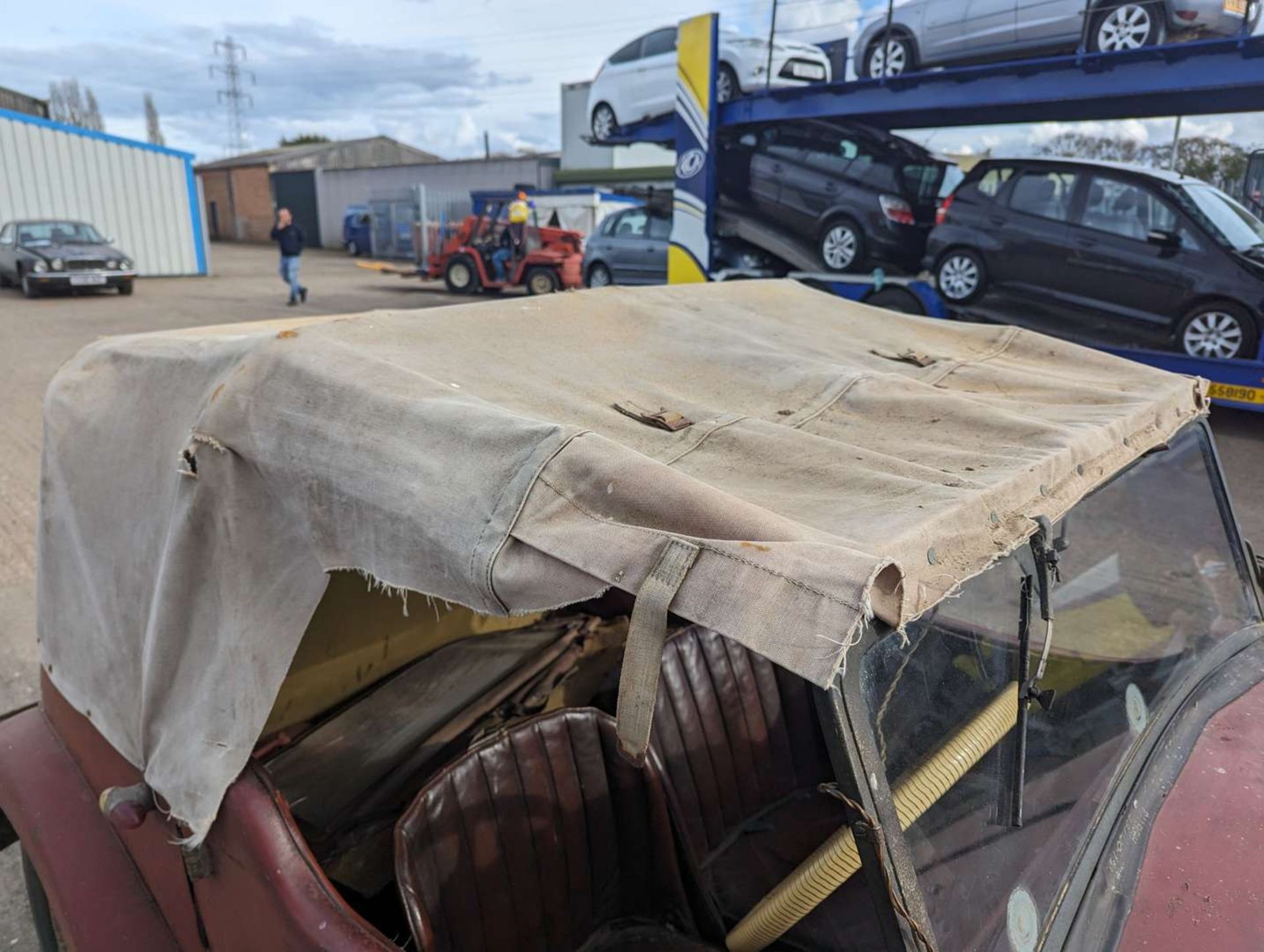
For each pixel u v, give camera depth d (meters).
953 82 7.52
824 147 8.53
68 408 1.90
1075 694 1.61
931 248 8.09
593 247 13.95
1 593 4.56
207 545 1.51
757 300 2.62
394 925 1.75
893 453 1.52
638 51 10.44
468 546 1.19
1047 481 1.46
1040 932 1.30
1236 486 5.78
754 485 1.37
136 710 1.69
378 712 2.25
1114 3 6.59
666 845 1.88
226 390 1.51
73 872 1.78
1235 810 1.56
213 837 1.52
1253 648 2.03
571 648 2.61
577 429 1.27
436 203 27.88
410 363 1.62
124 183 20.39
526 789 1.75
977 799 1.32
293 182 36.78
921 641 1.29
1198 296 6.73
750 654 2.24
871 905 1.56
